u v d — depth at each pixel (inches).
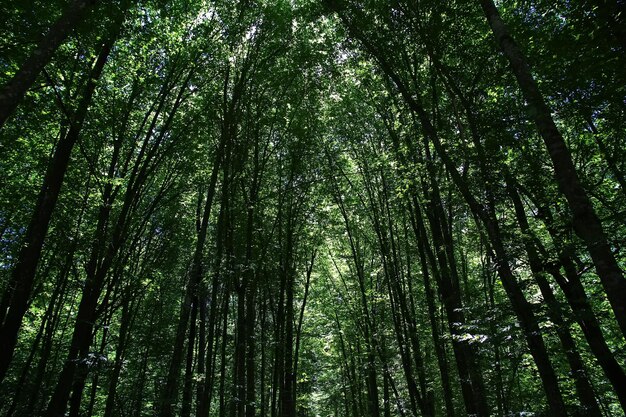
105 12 289.1
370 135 733.9
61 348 777.6
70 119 355.9
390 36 403.2
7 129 420.5
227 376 993.5
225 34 567.5
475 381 404.5
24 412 577.9
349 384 1144.2
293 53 622.5
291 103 668.7
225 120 572.7
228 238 606.2
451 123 461.4
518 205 429.4
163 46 484.4
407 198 576.4
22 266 367.2
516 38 351.9
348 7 399.2
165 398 472.4
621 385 330.6
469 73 429.4
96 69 400.2
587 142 418.9
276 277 811.4
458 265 819.4
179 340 492.1
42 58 200.1
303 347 1157.7
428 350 813.2
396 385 968.3
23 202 498.0
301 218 805.2
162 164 660.1
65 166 395.2
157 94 570.6
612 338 522.0
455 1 376.2
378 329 809.5
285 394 701.3
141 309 903.1
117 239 471.5
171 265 862.5
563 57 309.7
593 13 257.0
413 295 789.2
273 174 767.1
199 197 738.2
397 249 808.3
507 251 381.1
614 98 301.3
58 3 267.1
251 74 599.5
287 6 598.9
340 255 944.3
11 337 350.0
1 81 310.8
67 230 536.7
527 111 226.7
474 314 369.1
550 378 292.4
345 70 587.5
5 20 274.1
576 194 208.7
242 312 603.5
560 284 399.2
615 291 187.6
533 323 298.7
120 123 502.3
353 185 804.6
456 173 347.9
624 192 385.4
